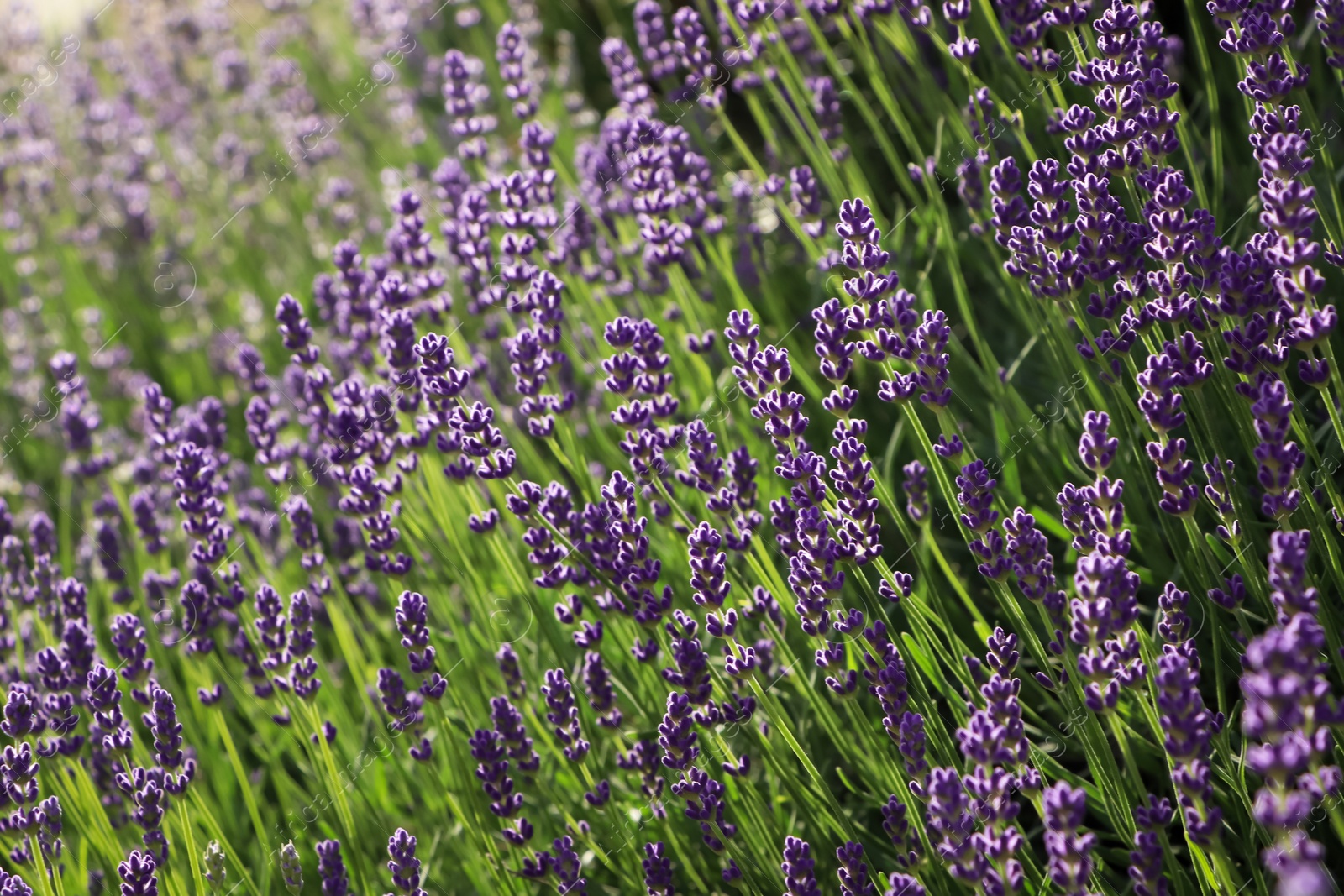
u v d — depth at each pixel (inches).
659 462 111.1
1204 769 68.9
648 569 100.7
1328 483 85.3
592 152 165.5
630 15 263.6
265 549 151.6
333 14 331.9
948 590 122.3
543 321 120.4
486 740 98.5
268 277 242.1
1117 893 92.7
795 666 97.4
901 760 94.3
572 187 158.9
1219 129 115.1
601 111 265.0
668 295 157.6
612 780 118.3
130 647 116.7
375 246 222.7
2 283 247.1
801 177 143.8
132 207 234.2
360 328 147.9
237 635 130.3
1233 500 89.4
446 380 102.5
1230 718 87.4
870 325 93.3
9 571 137.3
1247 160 138.2
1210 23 158.9
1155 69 100.7
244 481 163.9
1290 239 76.8
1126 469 107.4
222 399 213.6
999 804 72.5
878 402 142.7
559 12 270.5
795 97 148.5
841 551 90.4
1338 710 59.0
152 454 163.2
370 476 119.3
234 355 207.0
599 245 160.9
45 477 204.5
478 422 103.0
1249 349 84.7
